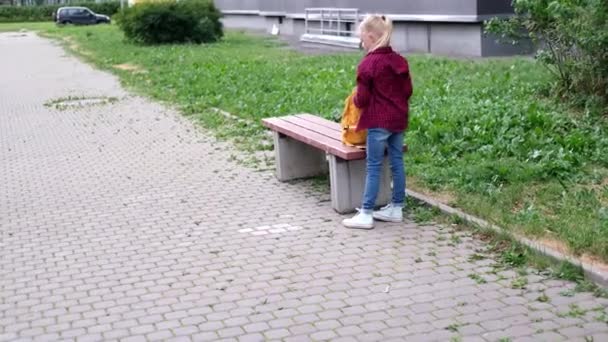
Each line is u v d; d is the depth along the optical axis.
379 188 6.78
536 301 4.85
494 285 5.13
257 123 11.66
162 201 7.70
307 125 7.95
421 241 6.03
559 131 9.09
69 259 6.12
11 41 41.47
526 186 7.10
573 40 10.63
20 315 5.06
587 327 4.47
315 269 5.58
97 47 32.12
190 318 4.86
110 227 6.92
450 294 5.02
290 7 31.19
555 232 5.83
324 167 8.28
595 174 7.43
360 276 5.40
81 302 5.22
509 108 10.48
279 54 23.97
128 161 9.74
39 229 6.99
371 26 6.20
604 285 4.96
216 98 14.67
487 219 6.25
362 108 6.28
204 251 6.11
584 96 10.55
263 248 6.10
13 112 15.24
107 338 4.64
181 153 10.00
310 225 6.62
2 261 6.16
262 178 8.41
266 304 5.02
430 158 8.35
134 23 31.34
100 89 18.31
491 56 19.67
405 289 5.14
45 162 10.03
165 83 18.17
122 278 5.62
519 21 11.81
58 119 13.92
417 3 21.92
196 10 31.27
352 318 4.74
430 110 10.95
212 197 7.74
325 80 16.28
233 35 34.50
